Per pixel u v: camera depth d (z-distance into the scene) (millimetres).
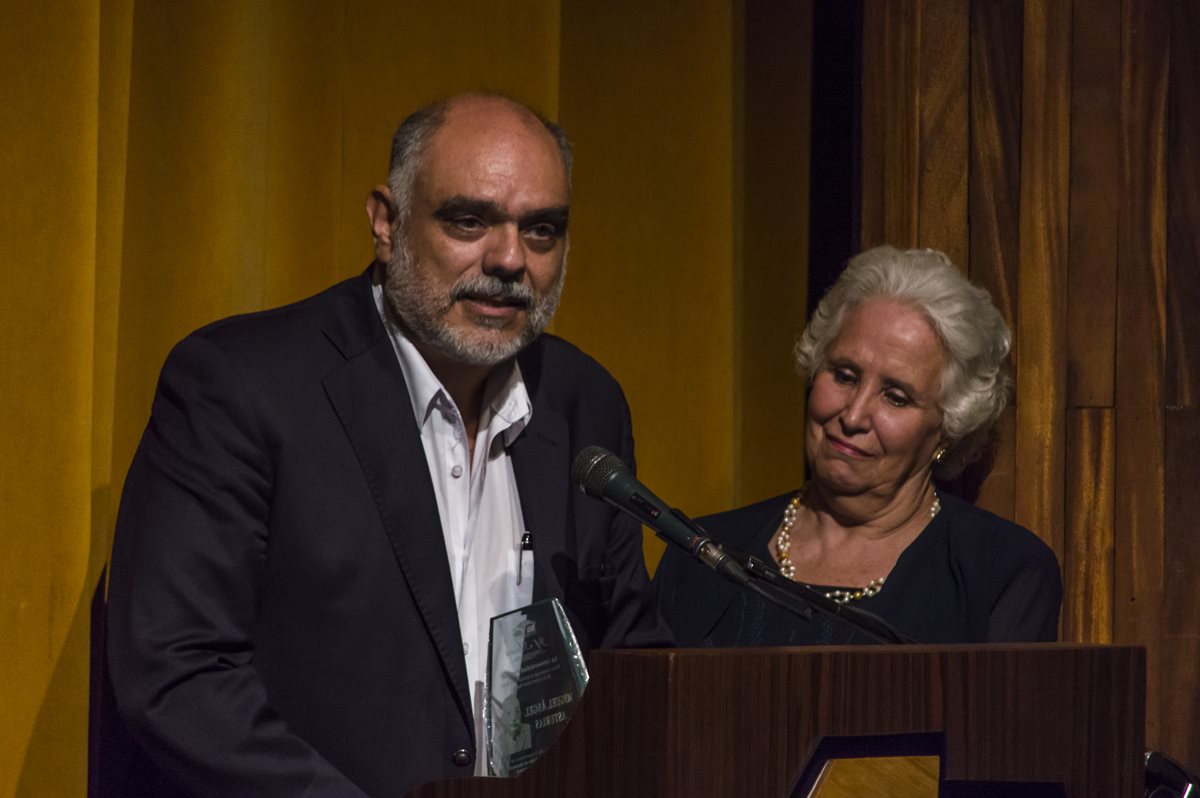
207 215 6609
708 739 2912
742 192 8539
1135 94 7359
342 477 4508
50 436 5695
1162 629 7301
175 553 4234
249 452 4391
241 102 6652
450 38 7320
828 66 7969
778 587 4152
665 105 8320
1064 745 3234
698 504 8320
